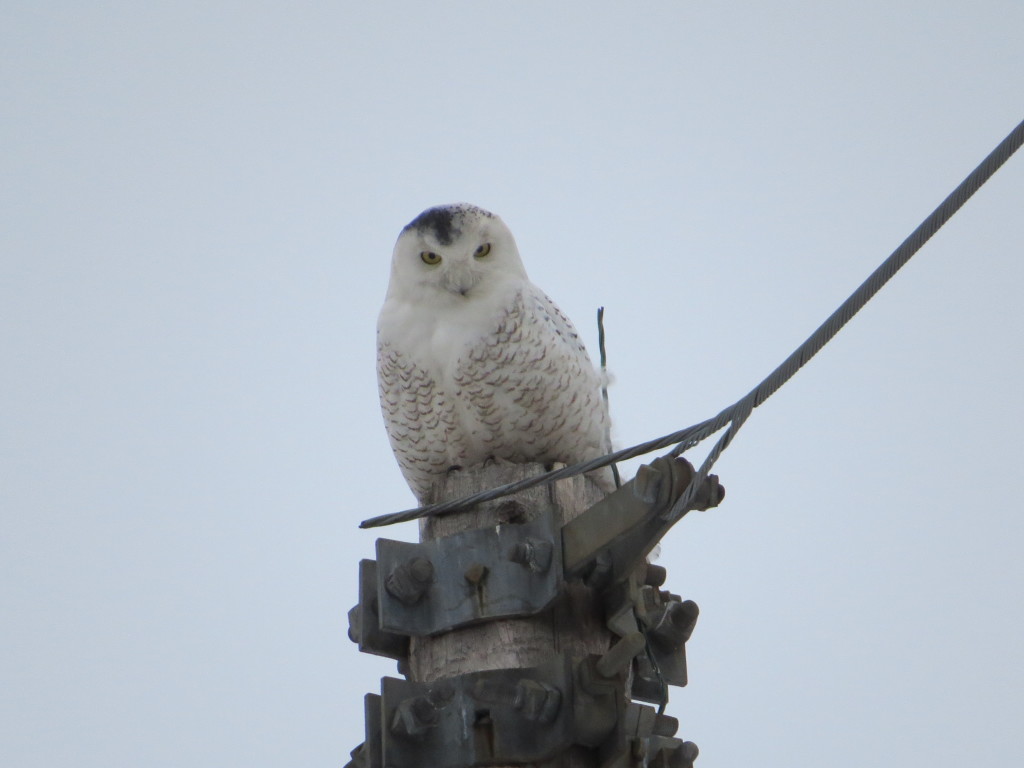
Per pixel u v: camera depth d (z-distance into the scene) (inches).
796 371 293.4
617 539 318.3
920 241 277.3
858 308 285.1
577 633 331.9
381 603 332.8
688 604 349.7
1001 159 268.2
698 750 335.3
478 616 327.3
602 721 314.2
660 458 312.8
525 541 327.0
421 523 353.4
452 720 317.1
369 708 321.4
